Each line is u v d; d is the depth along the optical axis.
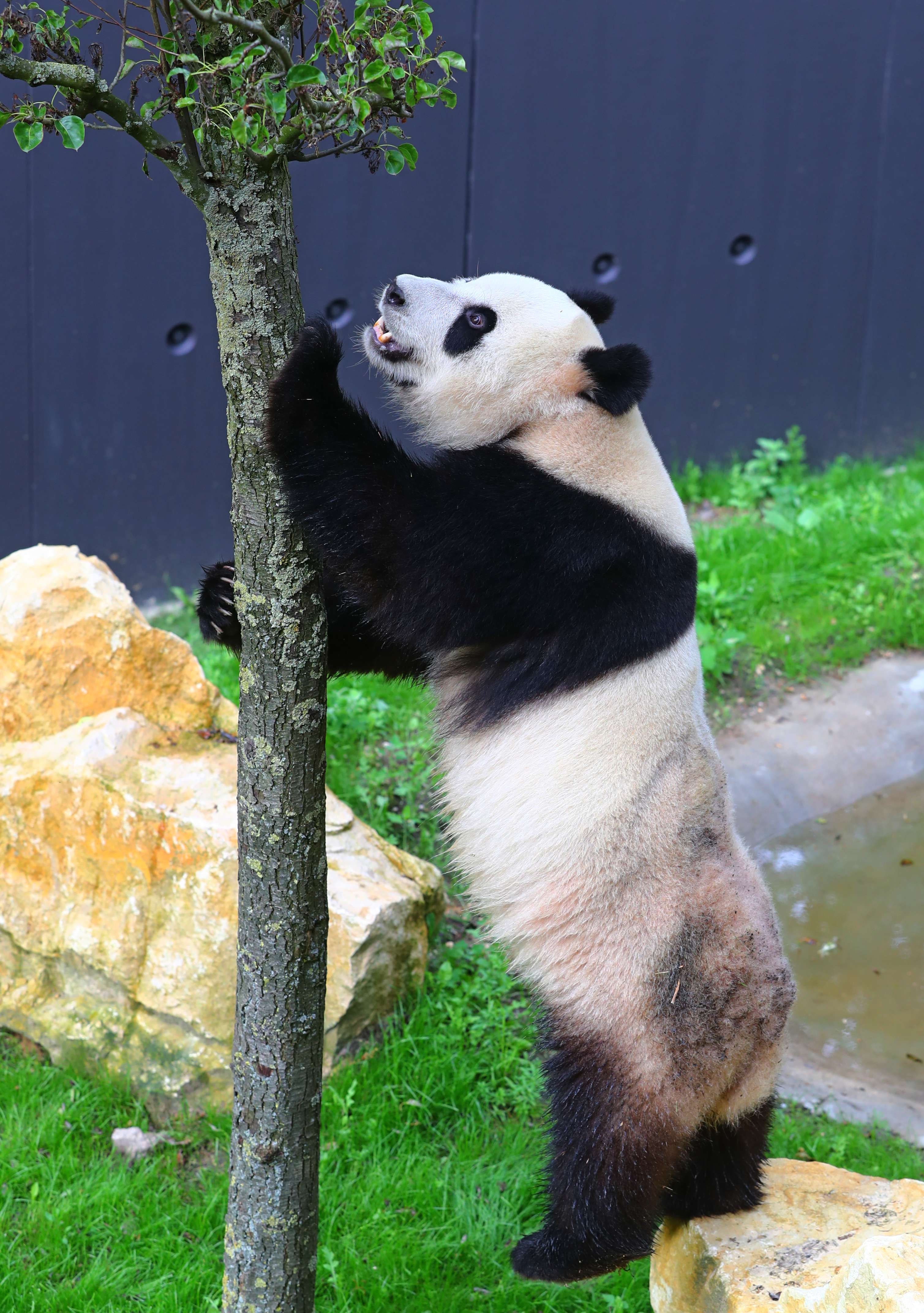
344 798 5.74
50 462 7.18
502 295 3.48
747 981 3.19
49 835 4.70
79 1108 4.39
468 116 7.71
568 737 3.20
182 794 4.54
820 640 7.46
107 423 7.32
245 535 2.74
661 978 3.16
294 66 2.09
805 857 6.30
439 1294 3.77
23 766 4.77
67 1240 3.87
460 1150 4.30
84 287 7.02
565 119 8.04
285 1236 3.08
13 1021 4.72
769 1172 3.62
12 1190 4.05
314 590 2.78
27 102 2.09
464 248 8.01
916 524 8.41
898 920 5.86
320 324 2.78
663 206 8.58
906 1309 2.49
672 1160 3.20
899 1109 4.65
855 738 6.96
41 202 6.76
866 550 8.25
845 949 5.65
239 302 2.58
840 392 9.77
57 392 7.10
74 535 7.38
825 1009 5.26
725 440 9.37
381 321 3.66
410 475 3.03
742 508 8.96
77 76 2.15
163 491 7.64
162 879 4.48
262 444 2.68
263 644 2.75
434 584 3.04
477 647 3.34
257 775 2.80
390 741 6.22
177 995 4.42
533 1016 4.56
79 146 2.08
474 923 5.31
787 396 9.55
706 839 3.26
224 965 4.38
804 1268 3.13
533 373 3.38
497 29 7.61
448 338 3.48
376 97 2.22
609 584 3.19
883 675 7.32
